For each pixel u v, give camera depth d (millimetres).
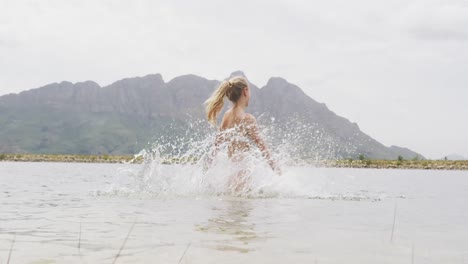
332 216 2863
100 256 1511
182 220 2525
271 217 2746
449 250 1755
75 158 54094
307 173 6098
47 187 5441
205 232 2082
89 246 1700
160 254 1552
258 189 4871
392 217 2861
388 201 4184
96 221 2451
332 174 10484
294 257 1547
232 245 1748
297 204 3703
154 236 1947
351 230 2250
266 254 1582
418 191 5770
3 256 1511
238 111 5449
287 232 2133
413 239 2006
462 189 6332
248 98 5602
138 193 4484
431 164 35031
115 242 1793
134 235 1974
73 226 2254
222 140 5184
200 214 2836
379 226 2420
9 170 13516
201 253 1577
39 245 1724
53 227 2217
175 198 4047
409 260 1552
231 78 5676
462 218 2869
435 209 3449
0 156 50594
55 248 1662
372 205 3727
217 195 4461
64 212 2881
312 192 4918
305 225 2404
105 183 6348
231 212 2990
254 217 2730
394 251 1711
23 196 4117
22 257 1492
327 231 2197
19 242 1789
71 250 1620
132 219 2547
